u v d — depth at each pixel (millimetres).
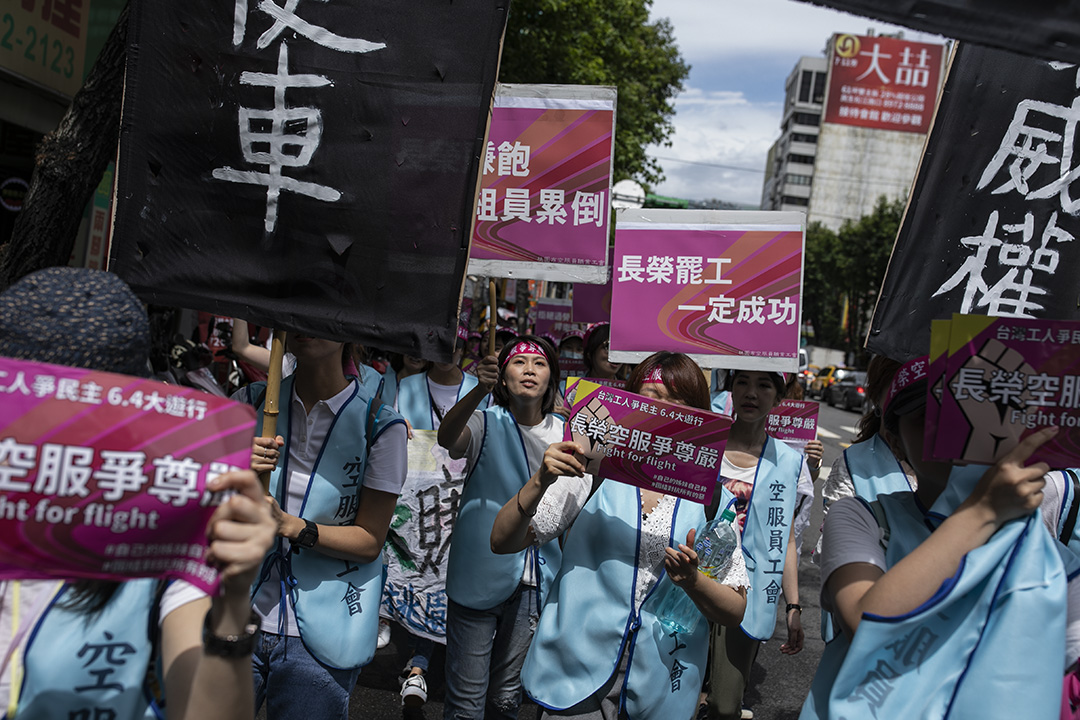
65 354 1295
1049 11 1888
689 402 2891
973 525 1684
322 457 2678
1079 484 2178
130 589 1378
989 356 1749
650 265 4488
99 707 1332
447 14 2520
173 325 5461
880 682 1710
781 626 6066
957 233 2840
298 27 2557
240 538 1254
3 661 1324
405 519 4602
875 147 79000
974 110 2807
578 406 2672
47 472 1238
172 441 1277
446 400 5031
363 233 2568
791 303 4363
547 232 4320
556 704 2621
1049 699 1629
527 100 4312
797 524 4617
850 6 1885
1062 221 2783
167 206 2617
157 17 2588
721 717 3713
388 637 4652
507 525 2658
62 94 7738
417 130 2547
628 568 2639
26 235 3879
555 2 13609
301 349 2664
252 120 2582
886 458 2834
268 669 2664
